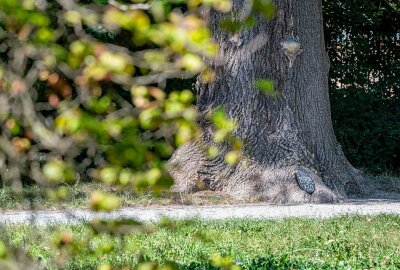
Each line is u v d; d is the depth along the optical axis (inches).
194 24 183.9
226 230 651.5
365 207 854.5
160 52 193.2
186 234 582.9
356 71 1223.5
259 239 602.5
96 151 207.0
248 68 914.7
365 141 1190.3
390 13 1237.7
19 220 674.8
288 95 927.0
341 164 960.9
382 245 573.0
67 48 205.5
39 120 223.0
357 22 1228.5
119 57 191.6
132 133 200.4
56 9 207.0
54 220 634.8
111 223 220.8
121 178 201.9
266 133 918.4
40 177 225.0
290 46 911.0
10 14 198.8
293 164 912.9
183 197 874.8
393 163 1194.0
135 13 187.3
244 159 903.1
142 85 200.7
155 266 223.5
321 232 645.3
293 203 891.4
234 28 192.9
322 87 952.3
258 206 866.8
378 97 1214.3
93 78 196.9
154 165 201.8
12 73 219.0
